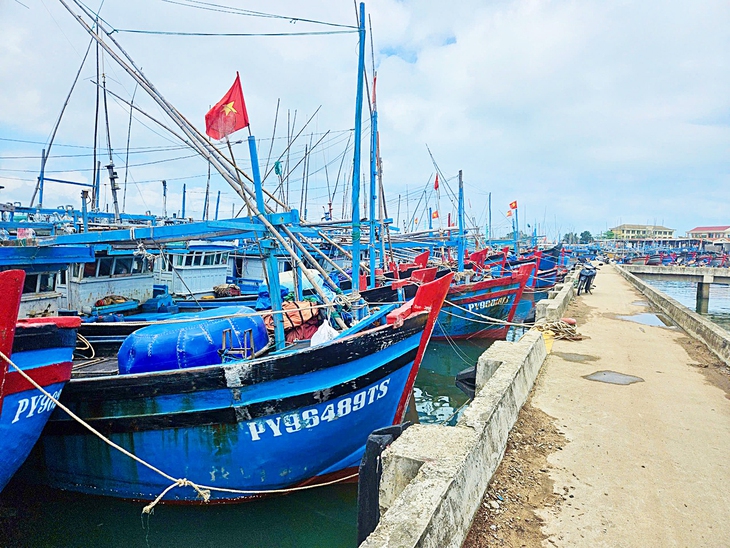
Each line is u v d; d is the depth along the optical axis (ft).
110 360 29.45
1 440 17.81
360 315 33.53
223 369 21.07
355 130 31.58
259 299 44.52
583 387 25.34
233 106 26.89
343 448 24.35
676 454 17.46
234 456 22.33
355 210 31.96
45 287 30.68
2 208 53.26
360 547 9.70
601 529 12.94
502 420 18.06
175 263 56.49
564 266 136.36
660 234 463.83
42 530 23.48
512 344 28.19
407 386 26.43
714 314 125.59
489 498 14.29
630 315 52.75
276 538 23.48
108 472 23.29
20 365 17.93
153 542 23.08
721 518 13.55
